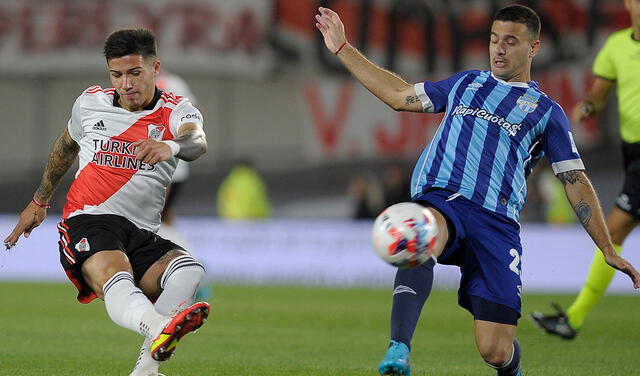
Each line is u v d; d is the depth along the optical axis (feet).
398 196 215.51
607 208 234.79
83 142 62.39
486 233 59.06
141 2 238.27
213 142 253.44
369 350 90.02
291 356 84.89
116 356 83.25
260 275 197.57
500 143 60.34
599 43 234.38
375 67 64.80
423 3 238.68
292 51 242.17
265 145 252.42
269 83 251.39
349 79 244.83
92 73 241.14
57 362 78.89
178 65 239.50
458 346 93.56
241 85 252.62
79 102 62.44
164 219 123.24
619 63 94.94
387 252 52.65
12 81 254.27
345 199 246.27
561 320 96.99
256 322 114.42
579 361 83.35
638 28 94.27
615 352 89.61
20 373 72.54
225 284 190.08
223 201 239.50
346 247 195.21
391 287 184.34
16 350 86.28
